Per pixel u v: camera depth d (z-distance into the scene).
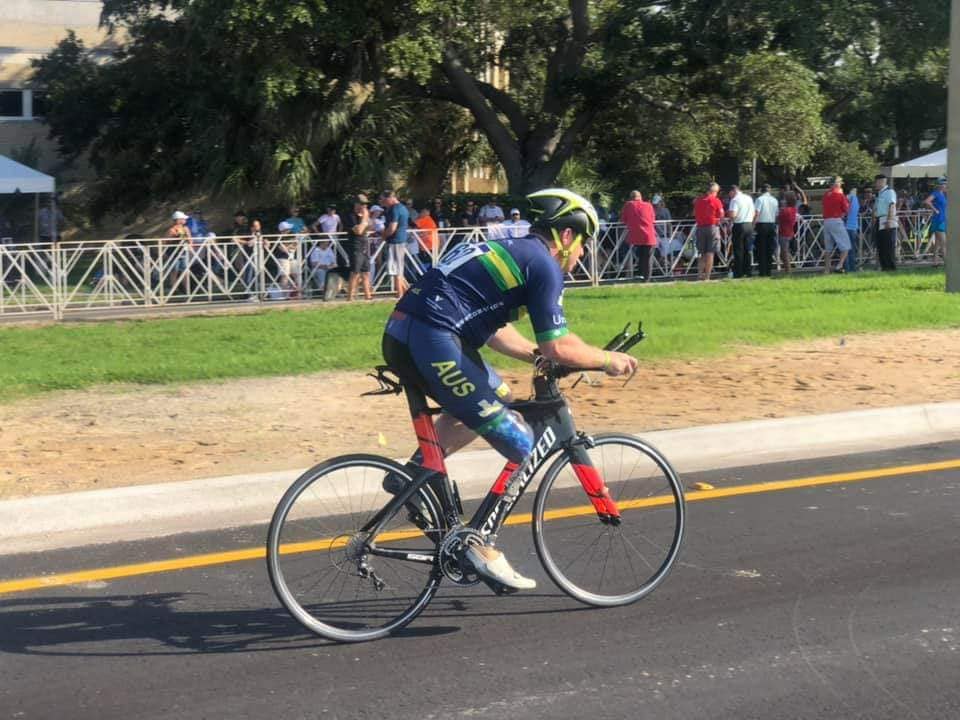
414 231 18.78
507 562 5.25
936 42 22.69
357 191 23.03
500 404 4.70
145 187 28.09
